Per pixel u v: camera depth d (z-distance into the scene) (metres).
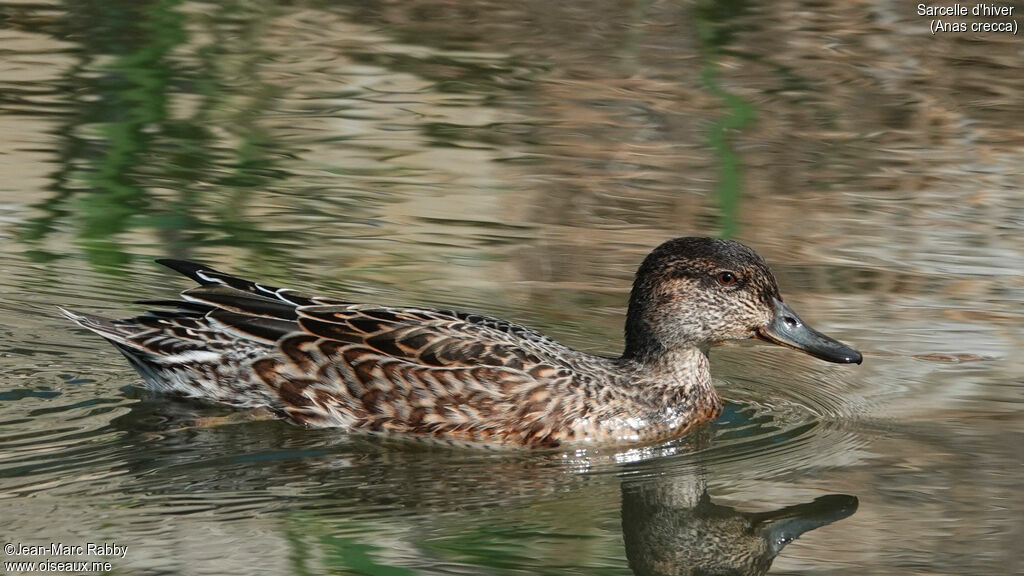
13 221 16.02
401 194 17.34
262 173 17.95
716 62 22.27
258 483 10.54
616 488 10.81
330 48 22.91
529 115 20.14
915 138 19.53
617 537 9.92
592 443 11.66
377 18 24.44
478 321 11.98
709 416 12.23
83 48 22.38
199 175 17.78
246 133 19.34
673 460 11.42
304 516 10.00
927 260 15.57
